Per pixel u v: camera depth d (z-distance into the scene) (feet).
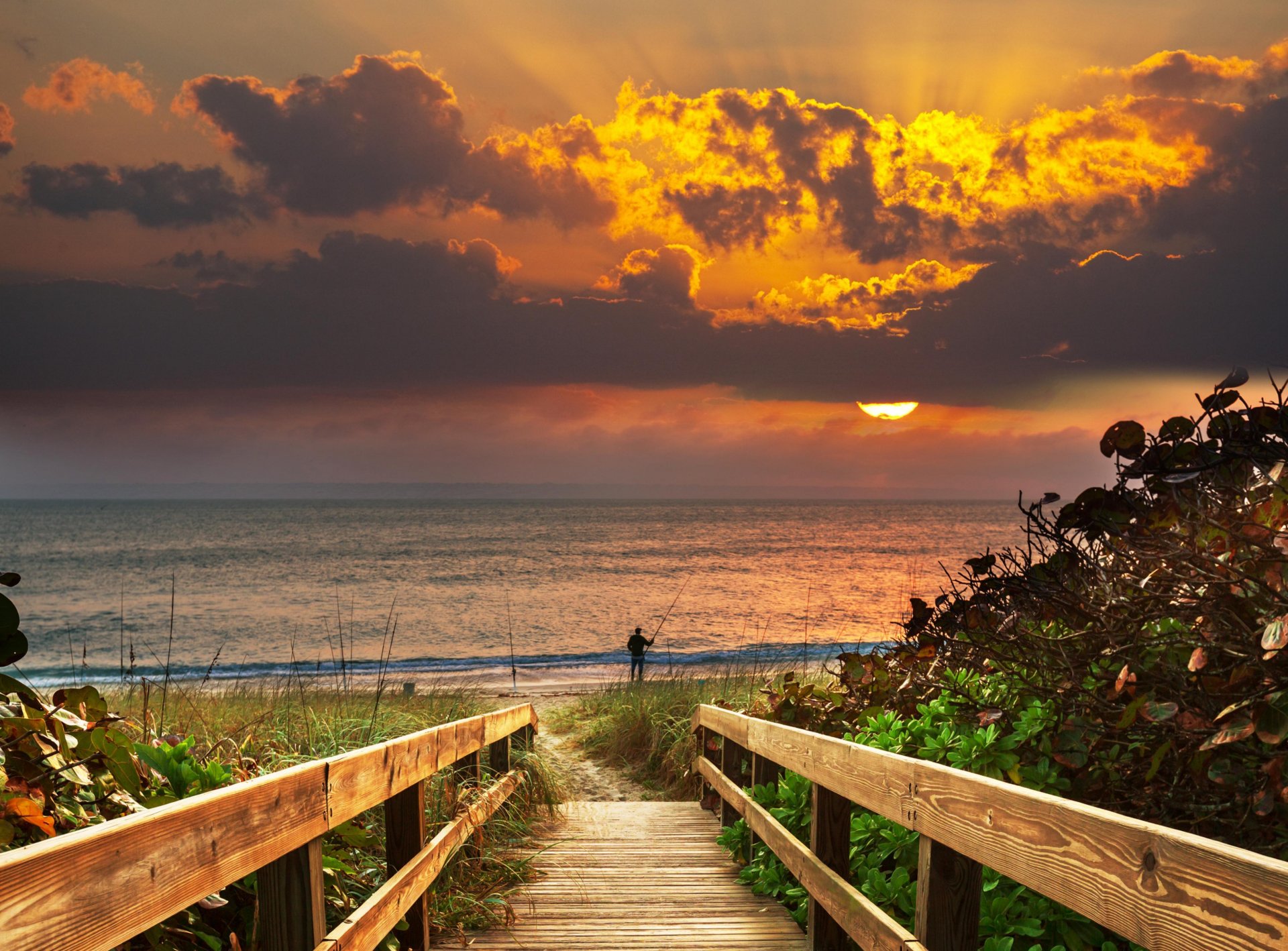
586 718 44.09
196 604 160.66
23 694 9.50
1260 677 8.76
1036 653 11.89
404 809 12.75
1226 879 4.61
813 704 19.45
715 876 17.75
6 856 4.48
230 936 9.03
